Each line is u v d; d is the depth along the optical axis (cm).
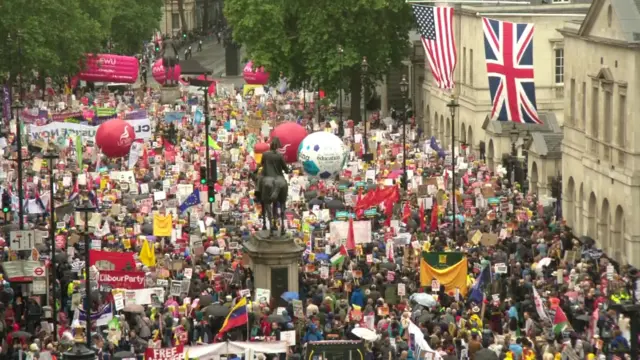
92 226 17175
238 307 13038
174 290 14262
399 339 12700
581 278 14912
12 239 15475
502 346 12488
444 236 16875
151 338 13125
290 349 12825
